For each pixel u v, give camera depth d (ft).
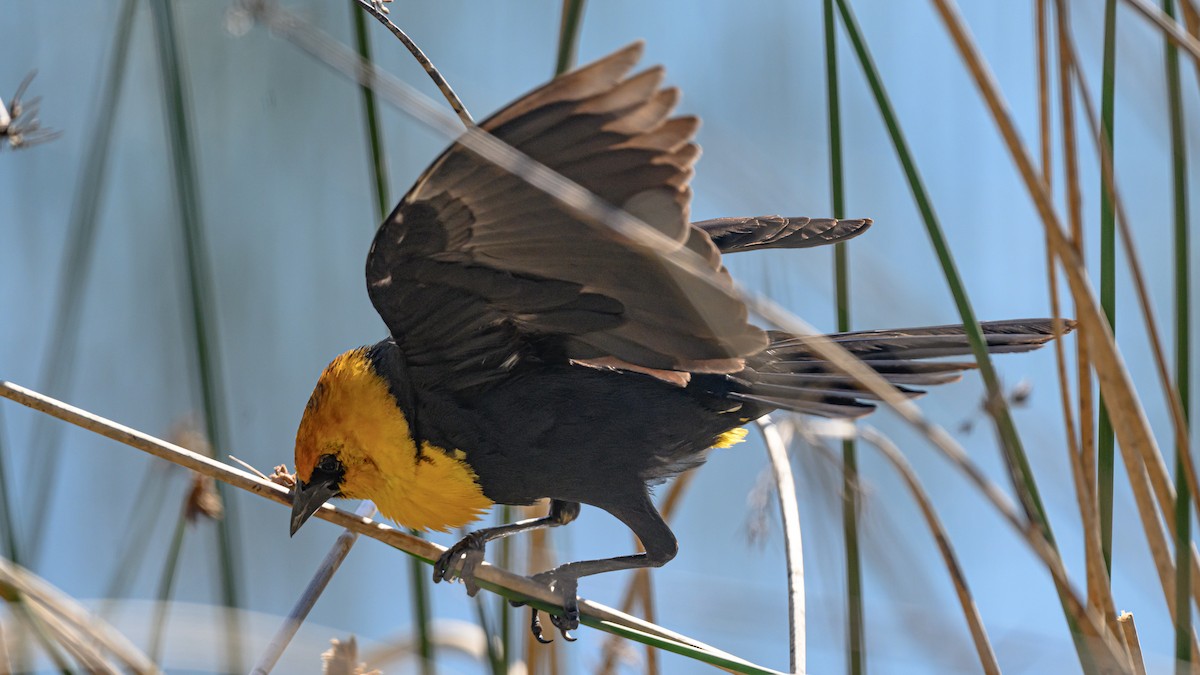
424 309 12.71
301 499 12.81
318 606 13.35
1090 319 12.51
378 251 12.62
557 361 12.82
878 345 12.84
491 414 12.82
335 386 12.82
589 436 12.84
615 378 12.84
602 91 12.43
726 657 12.62
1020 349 12.84
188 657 12.69
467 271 12.66
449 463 12.83
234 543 12.80
